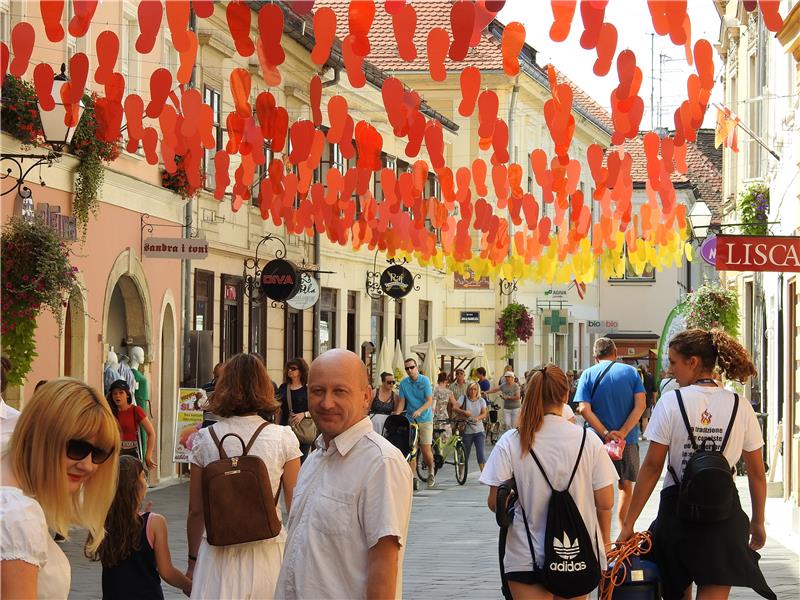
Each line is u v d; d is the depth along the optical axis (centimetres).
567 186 1118
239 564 700
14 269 1545
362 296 3791
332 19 628
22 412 421
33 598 402
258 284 2920
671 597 791
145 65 2212
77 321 1964
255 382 729
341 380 523
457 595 1192
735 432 788
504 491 754
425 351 4091
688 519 771
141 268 2239
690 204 6588
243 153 957
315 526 517
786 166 2111
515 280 4775
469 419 2577
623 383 1284
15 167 1667
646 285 6831
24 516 404
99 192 1988
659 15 591
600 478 751
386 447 521
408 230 1445
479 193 1162
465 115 716
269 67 659
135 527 710
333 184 1064
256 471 703
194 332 2492
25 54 712
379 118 3638
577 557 741
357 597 510
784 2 1830
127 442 1761
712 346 809
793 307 1941
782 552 1491
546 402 759
